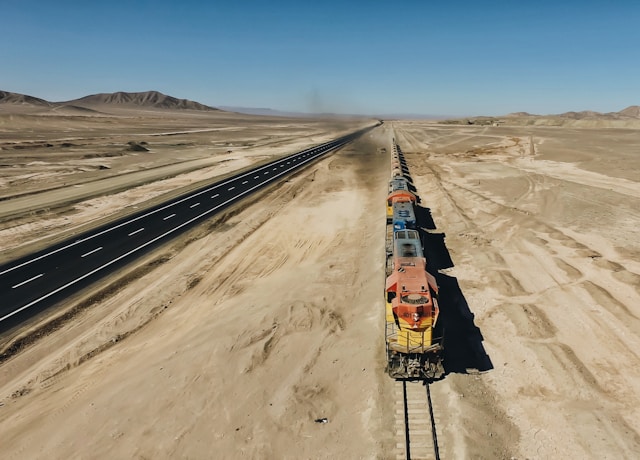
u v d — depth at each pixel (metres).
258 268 27.81
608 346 17.50
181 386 15.80
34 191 49.00
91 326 20.78
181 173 62.28
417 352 15.30
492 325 19.59
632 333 18.27
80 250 30.84
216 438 13.46
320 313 21.02
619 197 40.06
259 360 17.39
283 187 51.47
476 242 30.19
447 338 18.61
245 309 21.73
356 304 21.86
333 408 14.75
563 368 16.19
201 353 17.70
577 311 20.30
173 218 38.78
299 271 26.78
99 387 16.09
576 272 24.41
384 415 14.14
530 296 22.06
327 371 16.67
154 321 21.36
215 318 21.09
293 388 15.72
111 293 24.17
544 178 50.97
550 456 12.39
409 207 28.48
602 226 32.16
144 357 18.02
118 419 14.23
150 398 15.19
